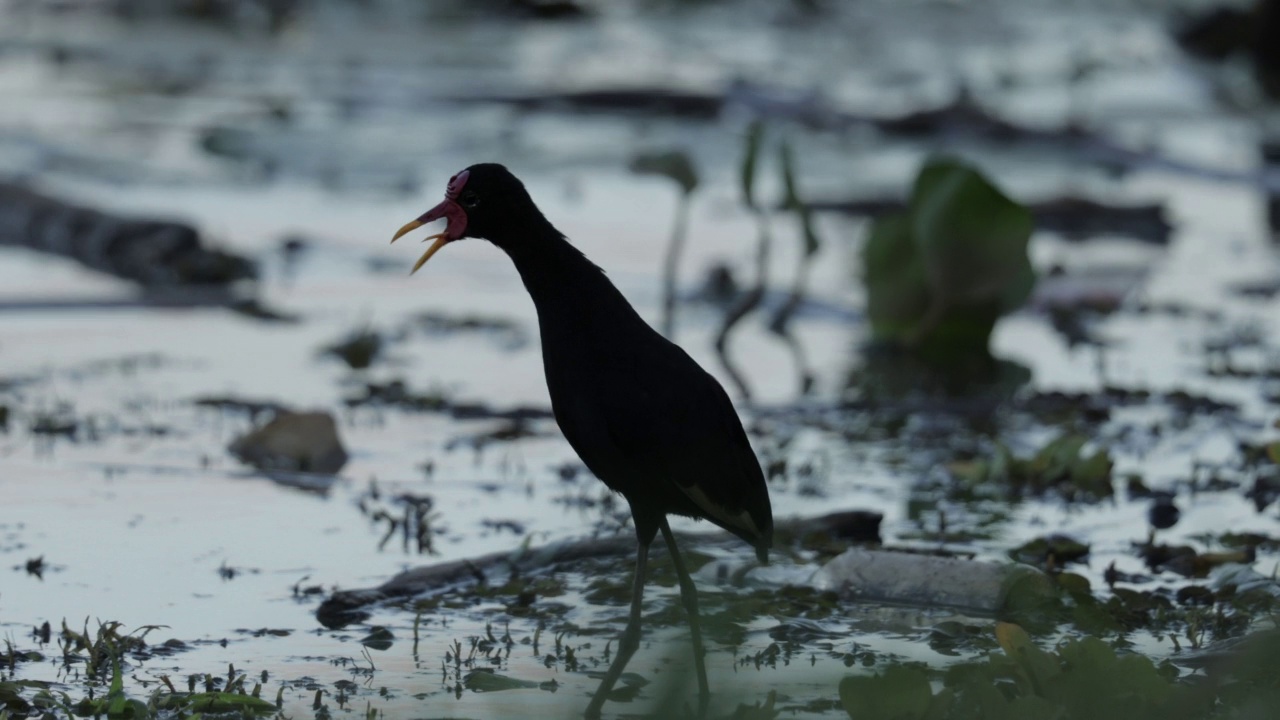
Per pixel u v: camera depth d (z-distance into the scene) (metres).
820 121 23.62
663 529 6.86
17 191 17.19
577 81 26.47
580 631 7.46
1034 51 30.48
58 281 15.30
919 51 30.56
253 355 13.07
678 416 6.63
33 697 6.41
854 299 15.27
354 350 12.94
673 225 18.06
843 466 10.45
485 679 6.78
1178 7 34.97
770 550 8.68
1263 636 6.40
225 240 16.98
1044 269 16.31
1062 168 21.44
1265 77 27.30
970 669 6.52
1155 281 15.99
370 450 10.63
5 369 12.38
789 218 18.53
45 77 26.83
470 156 21.36
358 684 6.76
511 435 11.01
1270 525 9.16
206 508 9.33
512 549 8.70
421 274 16.22
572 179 20.20
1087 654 6.06
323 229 17.70
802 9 35.47
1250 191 20.34
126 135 22.20
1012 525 9.20
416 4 34.12
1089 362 13.19
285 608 7.77
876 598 7.95
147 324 14.05
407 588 8.01
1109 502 9.64
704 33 32.50
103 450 10.39
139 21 32.62
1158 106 25.28
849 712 5.81
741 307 13.50
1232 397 12.05
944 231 13.17
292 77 27.12
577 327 6.71
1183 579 8.27
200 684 6.72
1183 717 6.00
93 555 8.47
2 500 9.34
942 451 10.81
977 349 13.56
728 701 6.39
